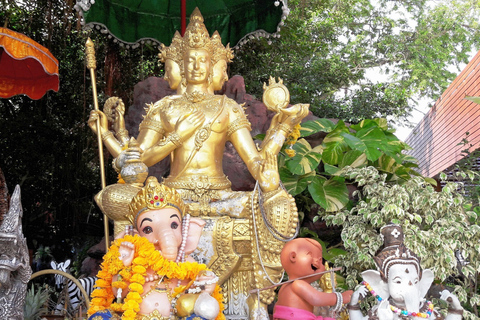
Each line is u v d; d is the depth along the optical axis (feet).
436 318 10.87
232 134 14.69
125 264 9.39
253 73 31.09
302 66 33.42
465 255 15.38
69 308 17.85
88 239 33.76
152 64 32.55
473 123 28.78
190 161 14.17
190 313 9.16
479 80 28.25
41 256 30.94
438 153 38.83
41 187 33.83
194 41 15.56
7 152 32.65
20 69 22.62
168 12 21.08
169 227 9.79
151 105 15.43
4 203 21.99
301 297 11.21
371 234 15.84
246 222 13.20
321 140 20.93
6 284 10.48
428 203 15.79
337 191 17.97
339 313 12.84
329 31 40.68
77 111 33.53
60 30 31.58
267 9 19.89
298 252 11.44
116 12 19.93
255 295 12.81
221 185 14.15
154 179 10.07
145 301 9.42
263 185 13.10
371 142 17.97
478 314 16.58
